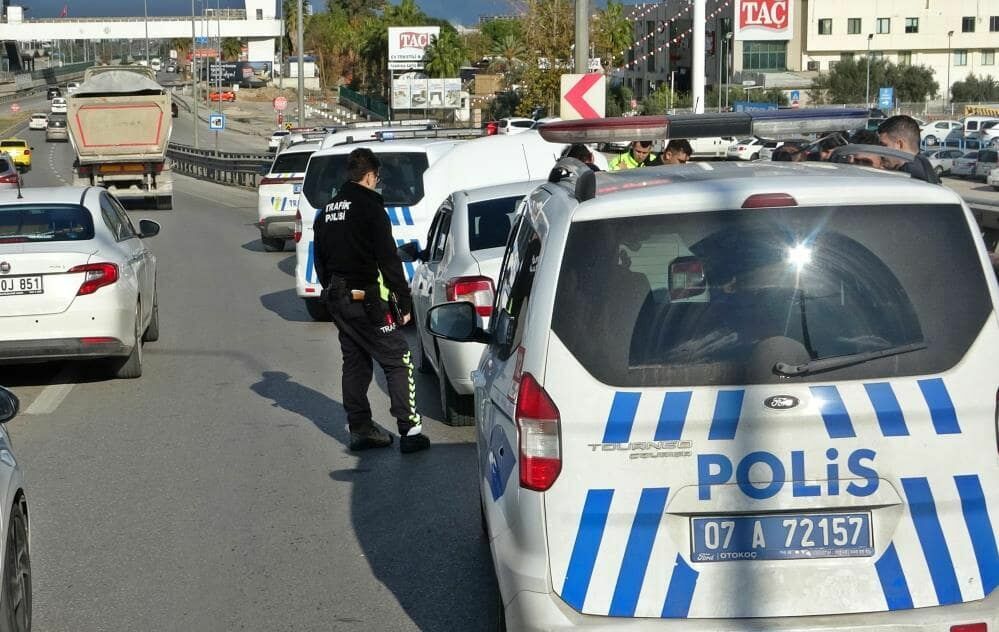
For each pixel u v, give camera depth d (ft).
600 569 12.14
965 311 12.23
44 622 18.01
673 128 16.52
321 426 30.76
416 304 36.50
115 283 35.14
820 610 12.02
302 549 21.13
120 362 37.14
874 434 11.96
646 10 296.92
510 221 31.04
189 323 49.83
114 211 40.63
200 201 140.15
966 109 247.91
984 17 302.25
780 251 12.41
